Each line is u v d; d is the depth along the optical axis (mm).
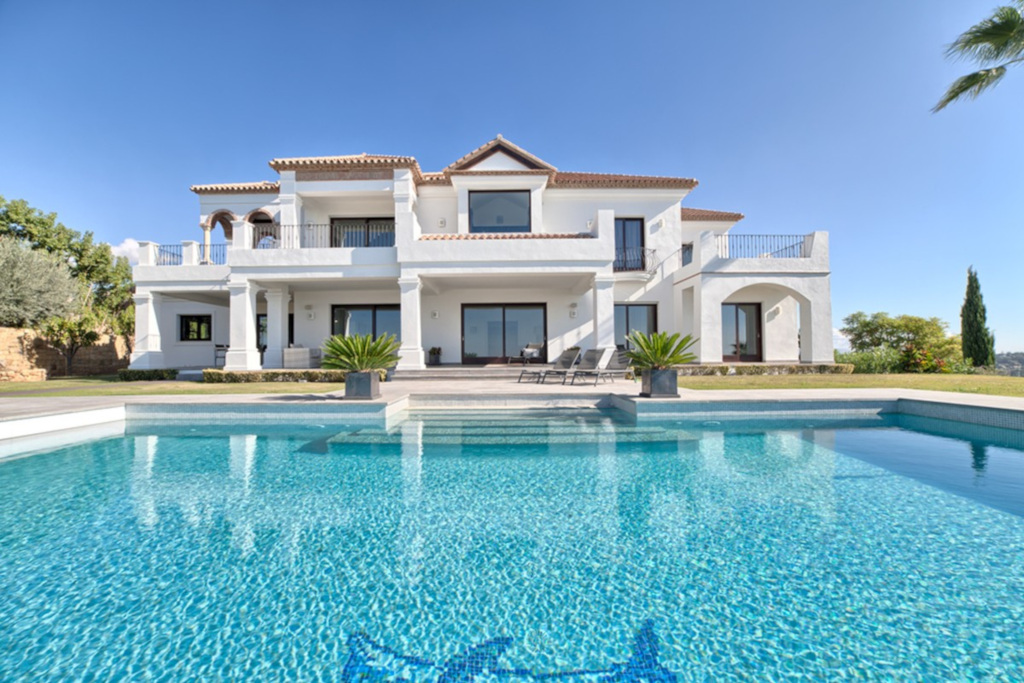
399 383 12633
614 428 8062
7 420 6930
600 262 14273
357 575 3039
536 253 14242
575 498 4535
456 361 17453
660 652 2264
